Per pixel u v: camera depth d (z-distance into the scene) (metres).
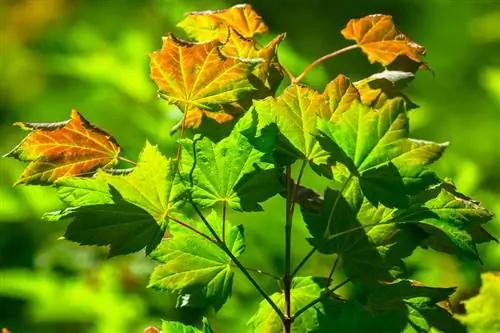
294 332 2.05
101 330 3.20
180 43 1.99
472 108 5.86
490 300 2.13
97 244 1.97
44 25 6.68
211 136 2.06
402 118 1.97
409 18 7.13
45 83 6.05
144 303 3.13
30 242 4.42
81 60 3.98
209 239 2.00
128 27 5.06
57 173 2.03
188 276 2.01
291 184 2.08
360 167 1.97
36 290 3.26
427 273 2.66
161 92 2.02
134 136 3.70
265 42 3.37
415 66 2.09
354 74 6.98
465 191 3.22
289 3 7.19
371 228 2.04
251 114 1.98
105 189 1.96
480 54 6.43
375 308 2.04
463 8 6.67
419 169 1.97
